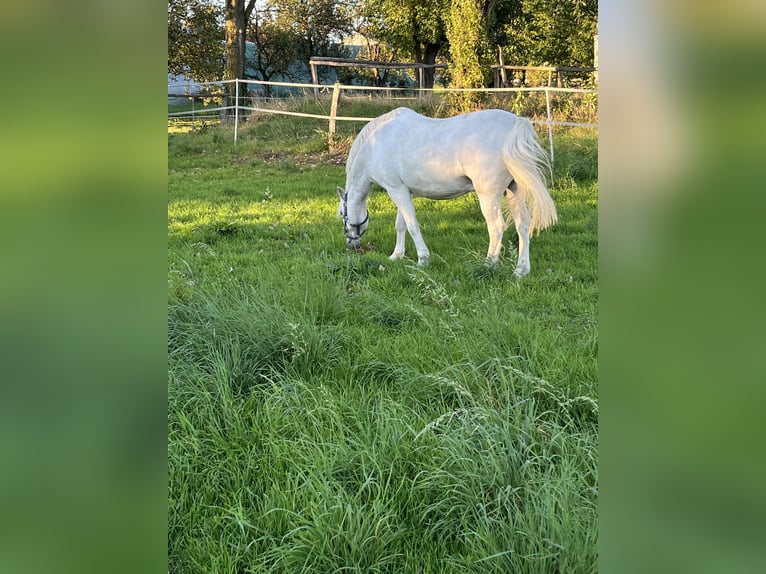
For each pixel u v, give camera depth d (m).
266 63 32.06
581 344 3.63
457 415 2.75
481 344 3.53
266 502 2.30
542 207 5.23
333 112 12.95
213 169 11.66
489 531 2.08
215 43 26.17
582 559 1.82
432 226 7.38
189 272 4.99
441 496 2.33
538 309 4.64
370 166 6.05
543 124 11.84
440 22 21.58
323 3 30.34
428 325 3.95
